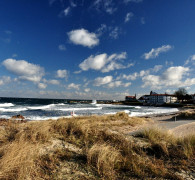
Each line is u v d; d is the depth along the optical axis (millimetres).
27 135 4223
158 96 94812
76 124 6176
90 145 4188
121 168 2916
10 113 24250
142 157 3668
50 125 6137
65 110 33656
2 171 2182
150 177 2625
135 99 117812
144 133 6383
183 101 87500
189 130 9539
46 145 3838
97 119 13188
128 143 4574
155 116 26859
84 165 2902
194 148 4379
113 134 5473
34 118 18594
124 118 15609
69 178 2396
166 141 5242
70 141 4402
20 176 2158
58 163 2891
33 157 2863
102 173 2641
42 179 2293
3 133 4570
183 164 3330
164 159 3648
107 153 3322
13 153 2646
